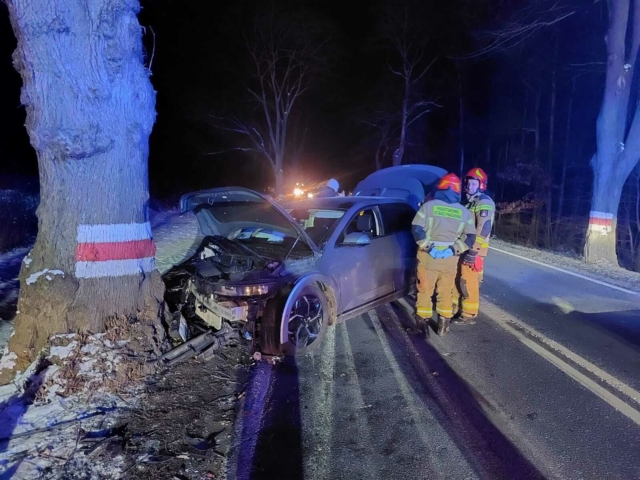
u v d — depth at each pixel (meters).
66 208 3.85
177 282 5.31
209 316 4.52
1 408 3.29
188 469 2.80
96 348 3.70
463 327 5.25
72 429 3.10
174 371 3.93
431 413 3.44
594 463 2.87
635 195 17.12
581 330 5.18
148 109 4.14
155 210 16.08
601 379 3.97
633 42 9.97
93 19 3.63
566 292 6.89
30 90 3.66
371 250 5.27
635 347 4.69
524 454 2.96
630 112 13.51
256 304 4.35
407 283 5.98
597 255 9.88
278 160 28.05
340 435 3.17
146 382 3.71
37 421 3.17
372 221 5.53
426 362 4.31
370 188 10.76
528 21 12.55
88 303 3.84
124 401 3.46
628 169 9.77
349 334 5.00
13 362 3.66
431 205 4.83
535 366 4.23
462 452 2.98
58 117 3.66
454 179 4.88
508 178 26.28
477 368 4.18
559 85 23.47
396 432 3.20
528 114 27.88
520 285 7.33
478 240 5.18
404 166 10.82
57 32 3.54
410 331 5.10
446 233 4.78
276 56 27.41
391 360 4.35
